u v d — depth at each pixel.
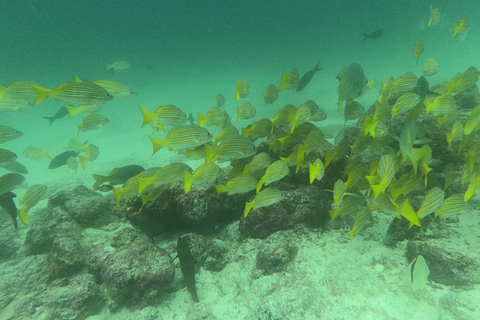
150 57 73.56
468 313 2.73
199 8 77.75
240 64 55.28
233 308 3.54
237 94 5.97
